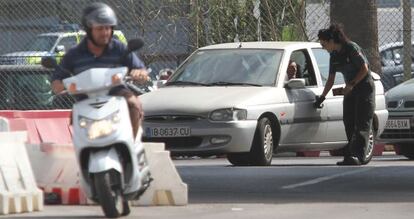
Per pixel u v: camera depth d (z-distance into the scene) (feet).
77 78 71.00
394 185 98.78
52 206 81.87
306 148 125.70
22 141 79.10
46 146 83.15
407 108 136.15
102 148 70.54
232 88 122.21
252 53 127.03
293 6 164.14
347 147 130.72
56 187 82.94
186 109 116.47
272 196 89.86
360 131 123.03
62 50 159.53
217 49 129.29
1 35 161.89
